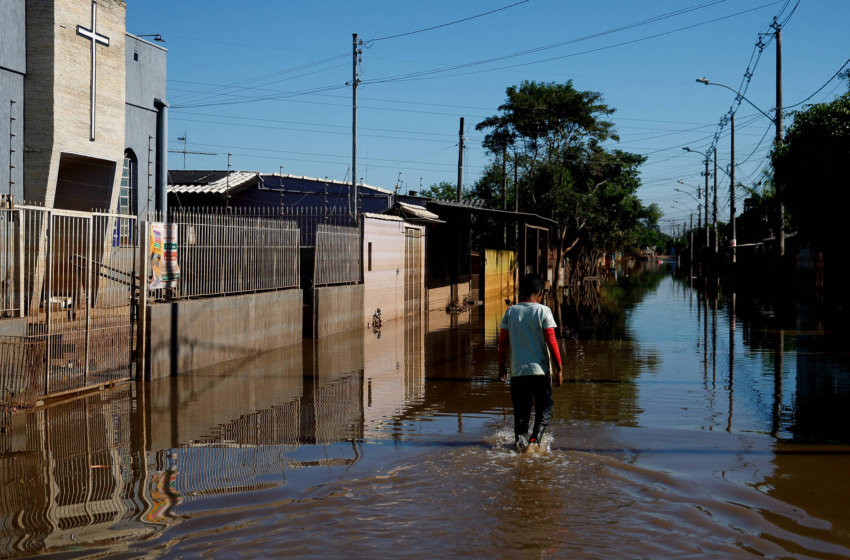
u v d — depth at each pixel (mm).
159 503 5227
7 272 8555
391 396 9695
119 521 4859
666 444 7008
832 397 9555
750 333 17672
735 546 4418
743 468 6156
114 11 15391
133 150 17672
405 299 23828
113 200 15750
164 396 9492
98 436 7320
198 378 10961
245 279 13648
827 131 19188
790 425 7891
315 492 5445
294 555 4262
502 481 5703
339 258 18062
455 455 6508
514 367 6797
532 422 8070
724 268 56625
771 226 45000
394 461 6316
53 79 13586
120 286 10281
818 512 5039
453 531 4637
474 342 16469
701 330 18609
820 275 28797
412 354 14219
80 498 5352
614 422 8039
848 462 6375
